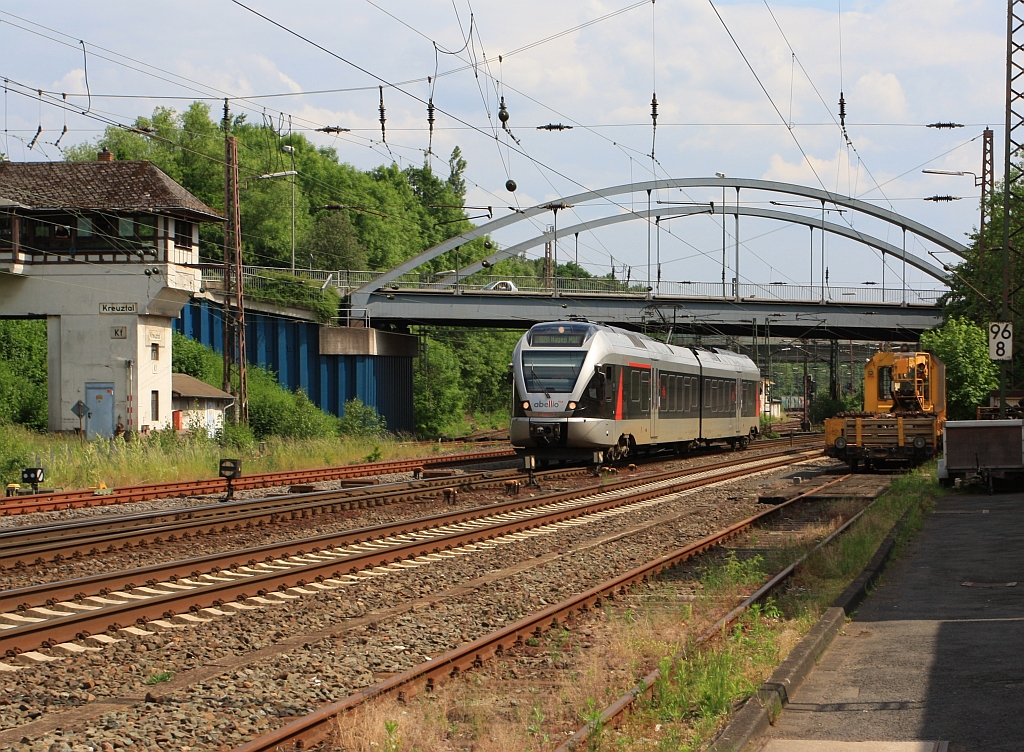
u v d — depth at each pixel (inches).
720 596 473.4
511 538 690.2
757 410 2031.3
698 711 283.7
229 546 637.3
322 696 317.7
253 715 297.0
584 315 2596.0
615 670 347.9
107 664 356.2
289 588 493.7
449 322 2647.6
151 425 1738.4
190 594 442.9
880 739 258.1
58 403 1718.8
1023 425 931.3
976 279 1871.3
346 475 1209.4
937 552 592.1
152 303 1706.4
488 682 333.1
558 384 1197.1
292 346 2390.5
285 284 2373.3
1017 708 278.4
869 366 1333.7
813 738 261.7
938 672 321.7
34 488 944.9
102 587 474.9
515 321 2603.3
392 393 2659.9
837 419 1253.7
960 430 949.2
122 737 274.2
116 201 1697.8
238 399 1787.6
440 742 274.4
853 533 621.9
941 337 1587.1
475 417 3545.8
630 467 1325.0
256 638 396.8
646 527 749.3
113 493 926.4
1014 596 448.5
